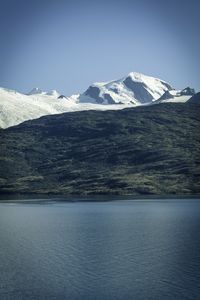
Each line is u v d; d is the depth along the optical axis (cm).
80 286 13112
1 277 14112
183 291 12531
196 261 15900
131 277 13962
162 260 16125
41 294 12450
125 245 19075
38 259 16575
